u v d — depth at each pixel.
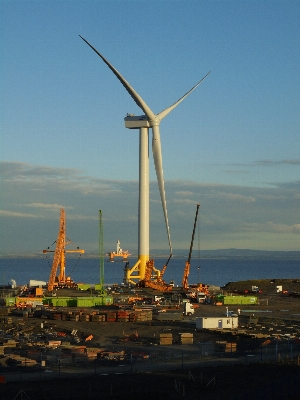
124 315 131.50
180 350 95.06
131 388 72.50
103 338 109.19
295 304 171.62
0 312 144.38
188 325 124.31
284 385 72.50
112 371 79.69
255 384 74.06
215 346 93.94
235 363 84.12
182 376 77.44
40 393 70.06
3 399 67.81
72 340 106.56
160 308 155.38
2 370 80.12
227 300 170.25
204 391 71.62
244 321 130.00
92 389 71.75
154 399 69.31
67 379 75.69
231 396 69.50
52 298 166.88
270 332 113.81
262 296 194.50
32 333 115.12
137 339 107.75
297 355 89.06
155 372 79.31
